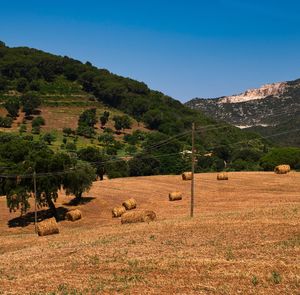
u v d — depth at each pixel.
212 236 30.92
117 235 36.00
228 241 28.64
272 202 52.66
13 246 39.44
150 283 21.02
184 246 28.47
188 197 64.19
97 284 21.69
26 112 190.00
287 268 21.30
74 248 32.03
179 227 36.41
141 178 87.06
